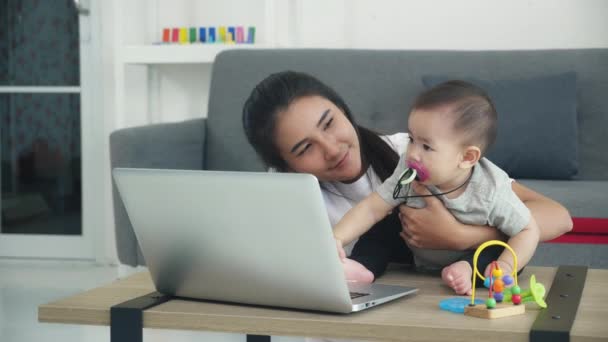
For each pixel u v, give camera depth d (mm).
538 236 1189
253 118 1301
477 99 1119
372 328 891
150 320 964
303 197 898
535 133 2670
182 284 1029
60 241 3629
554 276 1152
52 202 3650
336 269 913
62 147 3643
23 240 3650
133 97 3422
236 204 941
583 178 2787
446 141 1104
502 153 2680
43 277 3244
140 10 3465
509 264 1125
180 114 3486
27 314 2602
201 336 2336
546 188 2391
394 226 1330
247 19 3439
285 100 1268
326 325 906
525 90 2727
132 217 1029
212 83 3010
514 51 2906
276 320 923
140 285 1117
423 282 1152
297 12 3369
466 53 2918
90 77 3570
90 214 3600
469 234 1173
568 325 860
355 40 3350
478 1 3240
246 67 2982
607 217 2254
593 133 2795
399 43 3314
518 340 848
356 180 1390
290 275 943
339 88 2912
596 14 3160
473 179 1172
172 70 3479
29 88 3643
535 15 3203
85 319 979
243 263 966
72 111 3623
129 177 1004
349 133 1284
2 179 3697
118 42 3455
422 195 1183
